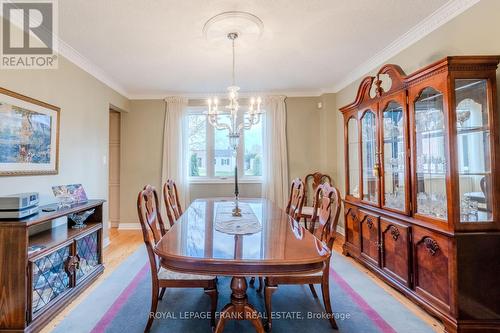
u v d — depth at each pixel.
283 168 4.53
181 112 4.54
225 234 1.66
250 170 4.71
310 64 3.34
